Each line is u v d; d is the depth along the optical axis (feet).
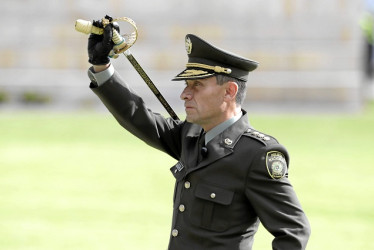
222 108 30.63
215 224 30.14
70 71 282.56
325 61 280.31
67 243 69.67
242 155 29.99
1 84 279.49
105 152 139.74
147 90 273.75
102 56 31.53
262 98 279.28
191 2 286.25
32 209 86.58
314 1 282.36
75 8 286.25
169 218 81.71
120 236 72.59
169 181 107.14
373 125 195.52
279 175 29.37
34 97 277.85
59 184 104.47
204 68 30.35
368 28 377.50
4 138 163.43
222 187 30.01
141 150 142.82
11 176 111.75
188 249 30.50
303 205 90.07
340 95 278.05
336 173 116.26
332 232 75.56
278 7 284.00
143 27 284.41
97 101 279.49
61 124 189.67
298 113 261.65
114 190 99.55
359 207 89.10
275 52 281.33
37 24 285.64
